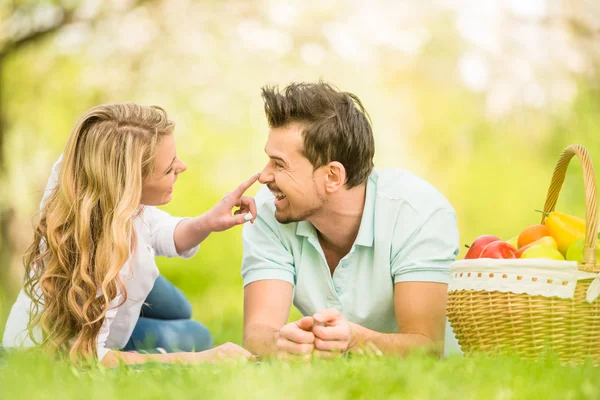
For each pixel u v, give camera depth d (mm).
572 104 15383
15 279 12414
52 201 3729
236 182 16203
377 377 2664
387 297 4035
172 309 4605
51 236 3607
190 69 14484
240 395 2432
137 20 14211
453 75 16016
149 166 3775
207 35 14586
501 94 15758
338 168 3822
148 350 4195
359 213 4020
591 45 15281
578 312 3340
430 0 15891
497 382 2672
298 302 4199
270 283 4020
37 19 12875
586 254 3338
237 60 14703
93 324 3557
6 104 13383
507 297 3398
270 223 4137
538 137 16078
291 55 14984
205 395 2469
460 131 16297
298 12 15133
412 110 16422
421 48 15961
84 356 3490
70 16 13031
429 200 4016
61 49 13859
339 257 4195
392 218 3961
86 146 3684
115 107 3812
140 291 3965
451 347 4352
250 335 3822
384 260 3965
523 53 15531
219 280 17391
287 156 3814
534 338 3389
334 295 4082
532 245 3639
